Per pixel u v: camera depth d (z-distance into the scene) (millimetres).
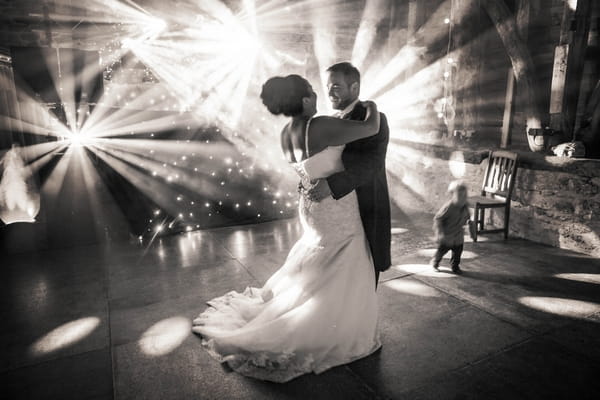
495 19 5109
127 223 5188
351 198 2418
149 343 2684
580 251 4320
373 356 2502
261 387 2232
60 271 3969
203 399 2146
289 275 2619
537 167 4574
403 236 4980
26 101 4672
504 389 2191
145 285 3621
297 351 2361
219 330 2697
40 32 4906
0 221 4762
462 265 4004
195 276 3812
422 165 6105
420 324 2885
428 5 6484
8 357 2557
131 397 2170
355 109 2322
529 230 4766
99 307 3215
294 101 2178
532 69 4965
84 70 4809
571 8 4488
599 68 5012
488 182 5004
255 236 5039
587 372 2326
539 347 2582
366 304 2492
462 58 5770
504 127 5996
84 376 2354
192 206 5621
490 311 3062
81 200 4895
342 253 2420
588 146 4570
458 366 2396
